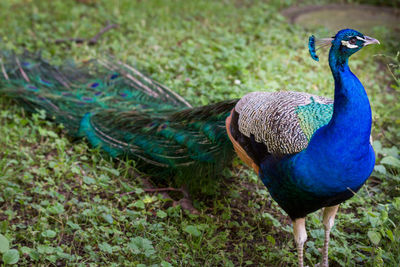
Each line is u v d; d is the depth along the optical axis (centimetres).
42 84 609
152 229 417
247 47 751
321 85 622
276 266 388
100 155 509
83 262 374
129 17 888
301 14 947
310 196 327
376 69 715
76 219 421
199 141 445
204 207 463
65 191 468
